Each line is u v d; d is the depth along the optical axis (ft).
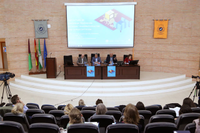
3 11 31.89
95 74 29.17
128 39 33.55
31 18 33.58
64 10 34.50
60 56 35.78
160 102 23.29
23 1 32.78
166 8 33.55
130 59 29.94
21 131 7.94
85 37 33.53
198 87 20.26
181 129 9.43
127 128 7.35
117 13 32.76
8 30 32.48
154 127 7.62
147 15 34.60
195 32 31.81
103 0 34.45
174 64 34.35
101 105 10.64
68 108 12.23
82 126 7.38
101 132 9.57
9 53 32.99
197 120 7.91
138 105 12.88
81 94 25.66
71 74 29.22
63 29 35.04
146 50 35.78
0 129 7.89
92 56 33.58
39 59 34.12
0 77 21.18
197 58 32.01
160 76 31.65
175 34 33.63
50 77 30.22
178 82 29.60
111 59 31.78
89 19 32.96
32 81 30.42
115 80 28.73
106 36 33.53
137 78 29.30
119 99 24.22
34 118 10.02
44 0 33.63
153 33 34.94
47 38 34.78
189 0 31.78
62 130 9.94
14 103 13.30
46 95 26.16
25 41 33.76
